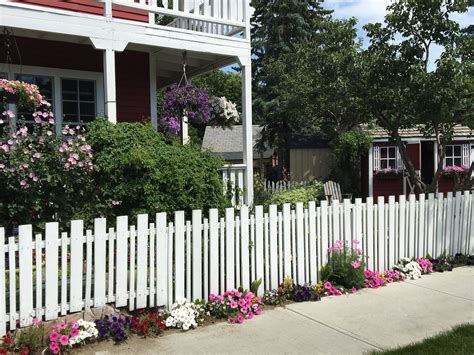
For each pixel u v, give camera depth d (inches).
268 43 1031.6
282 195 387.5
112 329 173.5
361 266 251.1
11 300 160.9
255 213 223.3
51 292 169.0
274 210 229.5
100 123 248.1
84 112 346.3
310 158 848.9
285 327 190.2
